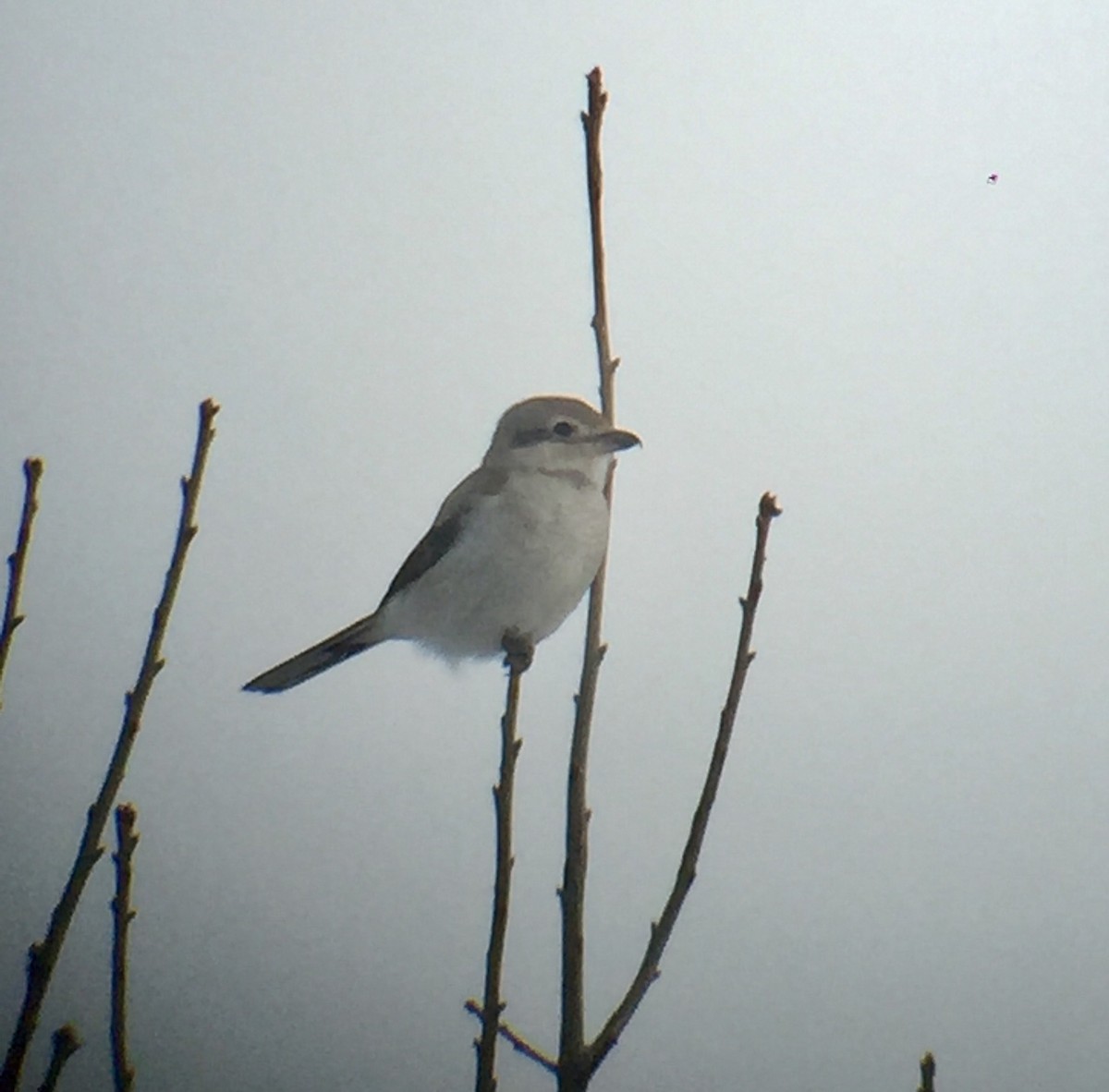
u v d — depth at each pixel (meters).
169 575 7.50
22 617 7.30
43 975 6.75
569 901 7.52
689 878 7.53
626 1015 7.52
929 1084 7.51
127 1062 6.86
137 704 7.28
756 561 7.54
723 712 7.54
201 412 7.52
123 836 7.06
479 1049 7.36
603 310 7.58
